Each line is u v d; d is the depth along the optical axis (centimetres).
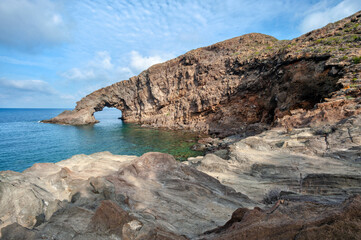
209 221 552
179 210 600
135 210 573
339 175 820
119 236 388
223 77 5703
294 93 3331
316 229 265
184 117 6300
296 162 1248
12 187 645
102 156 1236
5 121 10256
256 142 1688
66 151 3694
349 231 244
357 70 2478
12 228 424
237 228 348
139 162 926
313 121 2023
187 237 445
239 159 1416
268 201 805
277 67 4053
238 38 6919
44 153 3544
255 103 4788
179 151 3491
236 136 4100
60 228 424
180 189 744
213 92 5616
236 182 1130
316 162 1210
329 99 2259
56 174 816
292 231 280
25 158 3222
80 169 982
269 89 4484
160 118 6988
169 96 7050
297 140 1647
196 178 876
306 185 870
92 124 8269
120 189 703
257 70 4975
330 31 3875
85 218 455
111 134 5522
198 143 4069
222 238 333
